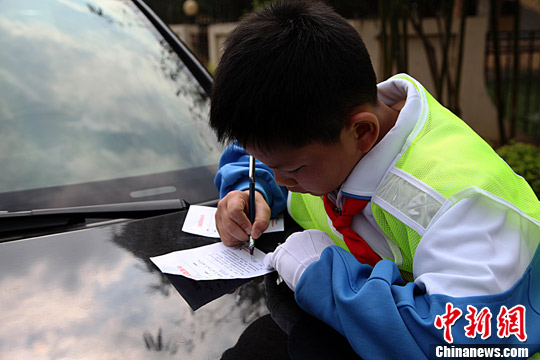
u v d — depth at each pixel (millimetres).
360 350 724
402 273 972
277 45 800
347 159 893
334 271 828
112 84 1400
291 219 1246
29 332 751
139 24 1631
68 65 1394
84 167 1205
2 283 861
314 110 790
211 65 6730
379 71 5020
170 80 1495
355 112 855
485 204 804
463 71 4828
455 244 771
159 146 1319
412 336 715
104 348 723
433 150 901
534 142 4477
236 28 881
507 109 4922
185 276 920
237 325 791
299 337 771
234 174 1203
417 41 4930
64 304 816
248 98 786
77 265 928
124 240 1032
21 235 1020
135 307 818
